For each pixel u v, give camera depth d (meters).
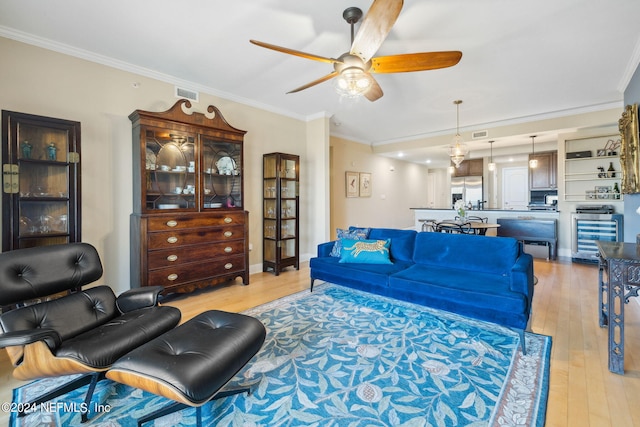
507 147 7.00
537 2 2.22
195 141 3.51
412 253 3.36
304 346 2.25
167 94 3.58
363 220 7.45
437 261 3.13
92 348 1.53
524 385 1.77
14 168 2.38
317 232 5.20
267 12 2.36
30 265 1.88
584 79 3.64
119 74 3.22
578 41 2.77
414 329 2.53
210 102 3.98
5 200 2.35
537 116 5.18
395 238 3.50
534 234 5.61
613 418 1.50
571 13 2.35
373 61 2.26
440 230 5.78
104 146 3.13
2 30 2.55
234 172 3.96
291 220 4.72
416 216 7.12
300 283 3.97
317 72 3.48
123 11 2.35
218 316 1.90
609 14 2.36
